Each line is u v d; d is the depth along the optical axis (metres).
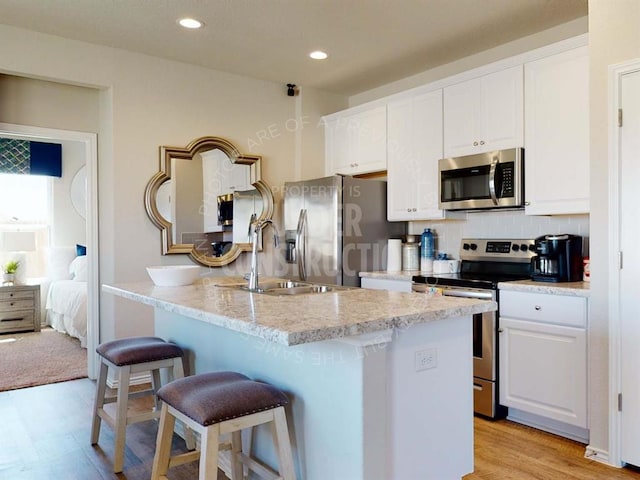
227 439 2.32
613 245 2.45
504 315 2.99
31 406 3.40
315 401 1.75
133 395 2.62
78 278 6.04
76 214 6.82
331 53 3.84
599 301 2.50
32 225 6.61
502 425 2.98
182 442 2.77
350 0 2.97
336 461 1.65
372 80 4.54
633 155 2.38
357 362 1.56
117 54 3.73
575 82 2.88
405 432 1.72
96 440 2.75
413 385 1.75
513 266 3.58
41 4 2.99
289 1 2.96
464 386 1.92
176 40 3.57
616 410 2.44
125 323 3.76
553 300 2.74
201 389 1.77
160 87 3.94
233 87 4.33
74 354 4.87
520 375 2.92
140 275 3.84
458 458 1.89
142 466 2.48
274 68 4.19
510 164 3.21
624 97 2.41
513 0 2.97
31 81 3.67
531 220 3.50
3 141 6.23
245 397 1.68
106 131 3.81
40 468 2.47
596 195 2.52
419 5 3.02
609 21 2.46
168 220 3.95
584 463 2.47
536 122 3.09
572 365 2.67
